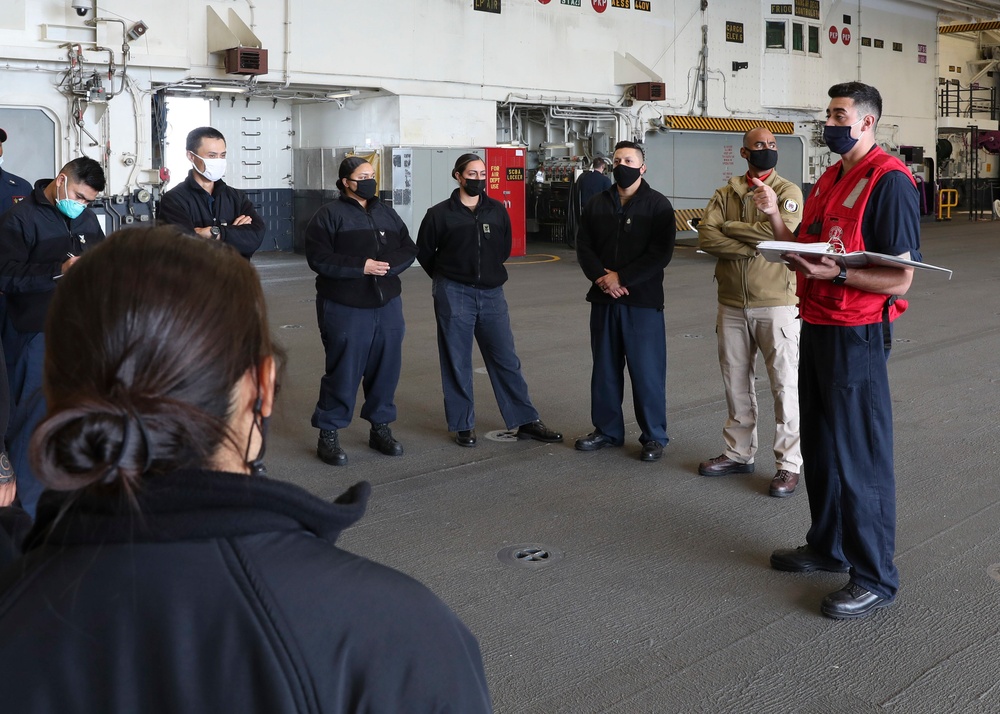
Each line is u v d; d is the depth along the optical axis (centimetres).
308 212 1568
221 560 73
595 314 497
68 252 402
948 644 296
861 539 316
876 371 311
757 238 421
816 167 2102
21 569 76
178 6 1221
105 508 72
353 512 82
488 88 1528
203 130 467
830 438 338
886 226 306
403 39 1420
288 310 980
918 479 455
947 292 1124
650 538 387
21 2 1095
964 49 2708
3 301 396
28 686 73
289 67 1320
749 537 388
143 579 72
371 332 482
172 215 460
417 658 75
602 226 486
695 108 1836
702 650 294
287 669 72
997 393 625
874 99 317
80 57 1120
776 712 258
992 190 2706
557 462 491
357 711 73
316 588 74
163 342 73
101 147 1175
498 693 268
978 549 371
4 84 1101
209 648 72
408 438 537
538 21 1575
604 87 1683
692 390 645
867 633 304
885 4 2244
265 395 83
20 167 1127
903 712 258
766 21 1948
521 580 346
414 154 1448
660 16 1750
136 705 72
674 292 1160
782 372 434
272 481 76
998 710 258
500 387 523
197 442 73
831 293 311
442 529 397
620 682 274
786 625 310
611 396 504
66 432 69
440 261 507
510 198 1576
